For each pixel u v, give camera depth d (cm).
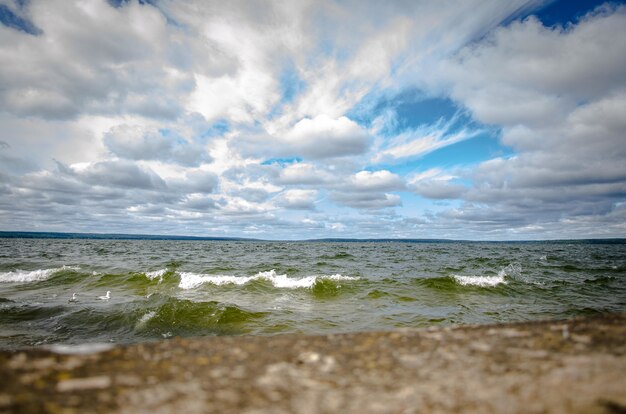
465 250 7462
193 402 240
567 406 228
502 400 242
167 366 310
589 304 1502
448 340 393
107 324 1183
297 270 2831
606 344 358
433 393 257
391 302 1545
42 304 1421
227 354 349
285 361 330
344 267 3156
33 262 3170
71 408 224
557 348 351
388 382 279
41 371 287
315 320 1221
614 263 3566
